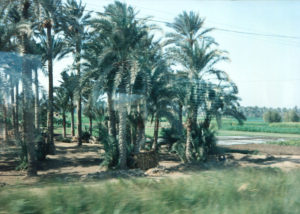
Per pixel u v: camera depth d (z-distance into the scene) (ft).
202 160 55.52
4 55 40.68
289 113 262.47
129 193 13.80
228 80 63.31
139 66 49.75
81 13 78.54
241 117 67.82
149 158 52.90
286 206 13.55
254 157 61.98
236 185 16.29
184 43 63.46
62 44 78.95
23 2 50.03
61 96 107.34
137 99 51.70
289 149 87.81
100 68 51.75
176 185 15.83
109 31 51.52
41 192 13.10
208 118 63.98
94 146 86.38
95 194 13.15
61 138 102.89
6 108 42.24
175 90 58.39
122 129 52.44
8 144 45.52
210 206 12.96
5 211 11.06
